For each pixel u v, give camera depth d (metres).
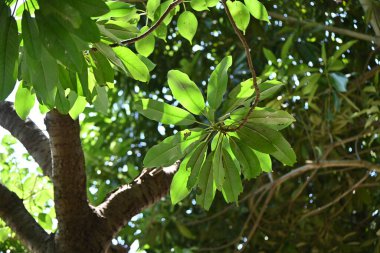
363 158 5.54
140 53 2.66
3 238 3.71
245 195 5.61
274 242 5.58
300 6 5.03
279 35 4.96
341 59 5.21
